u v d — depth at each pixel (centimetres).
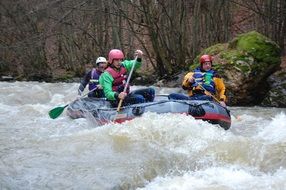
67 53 2002
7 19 2094
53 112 827
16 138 663
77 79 1872
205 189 430
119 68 783
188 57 1599
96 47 1941
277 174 469
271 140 575
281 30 1478
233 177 462
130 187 457
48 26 2003
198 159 532
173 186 444
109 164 513
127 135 617
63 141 616
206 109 702
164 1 1584
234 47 1210
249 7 1527
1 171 494
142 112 699
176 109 693
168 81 1513
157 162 520
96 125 764
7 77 2034
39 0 1994
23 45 2016
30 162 527
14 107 1018
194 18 1585
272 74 1220
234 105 1142
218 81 827
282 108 1079
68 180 469
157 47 1576
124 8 1738
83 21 1900
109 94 756
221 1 1553
